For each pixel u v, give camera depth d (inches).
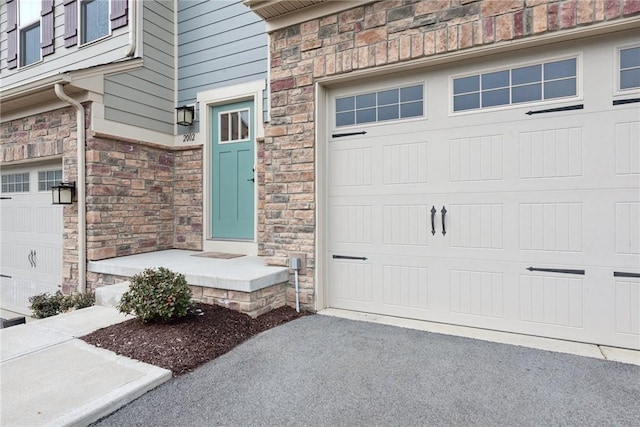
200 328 118.0
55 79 175.0
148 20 217.8
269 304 144.1
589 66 111.5
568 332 115.2
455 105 130.3
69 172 193.6
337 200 151.8
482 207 126.7
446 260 132.3
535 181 118.9
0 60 288.8
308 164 149.9
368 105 145.7
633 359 101.2
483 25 118.3
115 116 197.3
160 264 171.5
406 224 139.0
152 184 219.8
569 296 115.1
